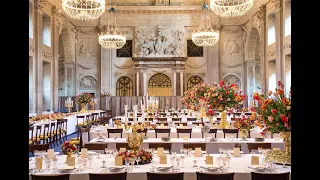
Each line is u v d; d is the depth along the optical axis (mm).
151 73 30094
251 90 29391
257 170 5734
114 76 30906
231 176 5215
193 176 5641
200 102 12578
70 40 29328
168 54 30234
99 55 30938
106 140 9797
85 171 5789
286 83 19797
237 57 30438
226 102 11039
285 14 19812
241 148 9586
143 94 29812
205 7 27078
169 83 30312
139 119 15781
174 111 24734
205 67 30844
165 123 14055
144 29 30672
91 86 30984
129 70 30875
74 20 29672
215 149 9633
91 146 8125
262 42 23625
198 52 30984
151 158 6477
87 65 30891
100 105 28453
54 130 14953
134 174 5648
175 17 30672
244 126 8750
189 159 6777
